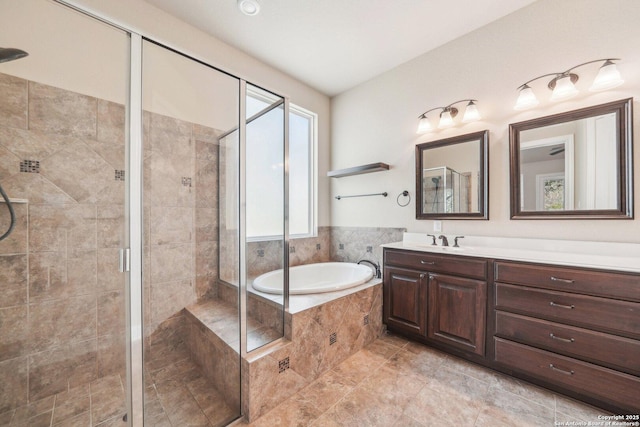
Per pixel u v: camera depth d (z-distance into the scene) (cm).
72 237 162
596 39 174
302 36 233
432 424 139
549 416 143
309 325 177
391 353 212
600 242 170
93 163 169
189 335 191
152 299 181
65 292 160
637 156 161
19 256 146
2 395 142
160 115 185
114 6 181
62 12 158
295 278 291
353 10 203
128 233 139
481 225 224
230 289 186
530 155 199
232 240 187
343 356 202
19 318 147
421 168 262
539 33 196
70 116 161
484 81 222
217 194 205
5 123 143
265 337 172
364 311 223
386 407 152
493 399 157
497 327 178
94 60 169
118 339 175
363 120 315
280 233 190
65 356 159
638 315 131
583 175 178
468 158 230
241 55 254
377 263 297
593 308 143
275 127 203
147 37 143
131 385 135
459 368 190
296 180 326
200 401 158
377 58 268
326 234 345
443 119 241
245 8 200
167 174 191
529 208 199
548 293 157
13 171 145
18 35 147
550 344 157
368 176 308
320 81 312
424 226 261
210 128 197
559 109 188
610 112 169
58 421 141
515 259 170
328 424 140
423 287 215
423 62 261
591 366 143
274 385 154
